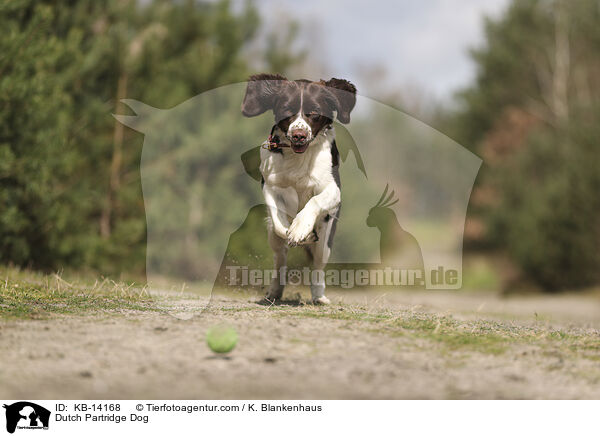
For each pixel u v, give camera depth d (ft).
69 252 30.68
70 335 11.69
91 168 34.83
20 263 28.12
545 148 57.88
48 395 8.83
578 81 75.92
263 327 12.64
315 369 10.08
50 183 30.30
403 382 9.82
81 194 32.53
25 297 16.53
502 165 62.34
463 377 10.20
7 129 26.84
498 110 81.61
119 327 12.50
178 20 40.45
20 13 29.09
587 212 51.93
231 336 10.68
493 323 17.65
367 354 10.94
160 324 12.92
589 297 48.70
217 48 40.47
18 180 27.45
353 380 9.76
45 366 9.82
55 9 33.19
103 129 35.50
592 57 74.74
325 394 9.24
